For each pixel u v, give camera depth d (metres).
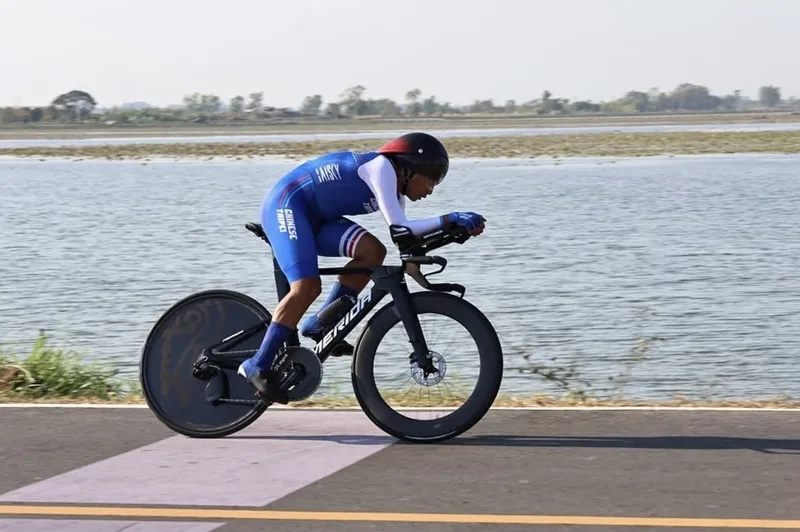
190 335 6.71
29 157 72.88
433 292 6.49
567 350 12.20
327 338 6.55
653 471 5.55
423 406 6.47
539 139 91.94
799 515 4.84
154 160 66.75
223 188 40.91
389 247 22.16
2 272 19.30
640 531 4.67
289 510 5.03
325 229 6.54
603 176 43.31
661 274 17.81
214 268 19.28
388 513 4.96
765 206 29.27
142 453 6.12
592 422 6.68
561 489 5.28
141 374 6.68
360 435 6.52
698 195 33.22
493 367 6.31
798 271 17.92
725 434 6.29
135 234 25.16
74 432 6.59
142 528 4.81
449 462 5.83
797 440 6.12
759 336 12.86
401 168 6.54
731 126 132.88
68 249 22.53
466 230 6.35
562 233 23.81
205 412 6.62
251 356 6.59
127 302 16.03
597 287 16.58
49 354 9.17
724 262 19.09
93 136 142.38
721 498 5.09
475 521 4.82
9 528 4.84
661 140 82.94
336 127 193.62
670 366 11.36
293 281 6.42
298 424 6.86
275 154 73.19
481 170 48.94
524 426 6.61
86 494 5.32
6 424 6.80
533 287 16.59
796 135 87.00
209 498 5.23
